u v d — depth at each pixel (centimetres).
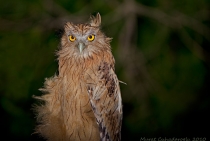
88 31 782
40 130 791
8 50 1427
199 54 1452
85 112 764
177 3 1455
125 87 1419
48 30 1446
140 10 1447
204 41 1530
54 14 1460
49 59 1419
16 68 1416
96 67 777
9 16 1476
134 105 1427
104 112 777
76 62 769
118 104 810
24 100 1390
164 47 1460
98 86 766
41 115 789
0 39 1437
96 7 1437
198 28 1452
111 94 785
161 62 1455
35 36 1433
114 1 1455
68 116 765
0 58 1419
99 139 785
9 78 1406
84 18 1397
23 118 1356
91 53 776
